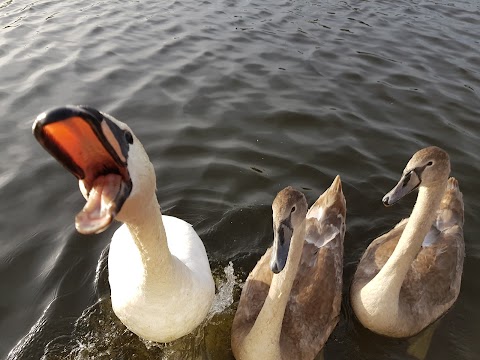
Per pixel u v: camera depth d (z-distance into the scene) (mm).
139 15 2146
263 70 1736
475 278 1034
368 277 960
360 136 1419
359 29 2184
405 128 1473
